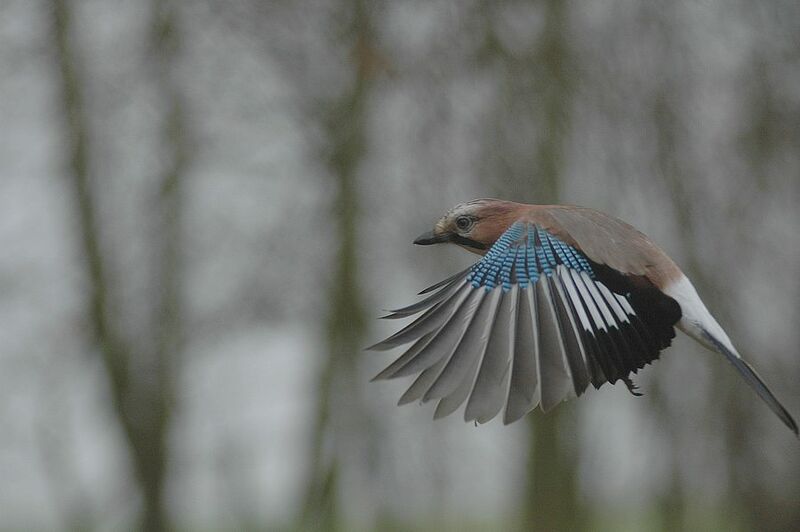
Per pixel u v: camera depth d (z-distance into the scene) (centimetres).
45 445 1727
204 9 1558
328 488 1630
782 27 1495
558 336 471
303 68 1564
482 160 1462
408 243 1542
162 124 1608
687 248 1473
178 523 1747
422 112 1466
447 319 472
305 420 1684
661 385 1489
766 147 1501
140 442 1684
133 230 1647
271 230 1625
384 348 466
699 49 1498
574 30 1478
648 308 507
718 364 1485
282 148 1631
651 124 1477
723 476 1527
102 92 1634
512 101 1445
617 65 1483
